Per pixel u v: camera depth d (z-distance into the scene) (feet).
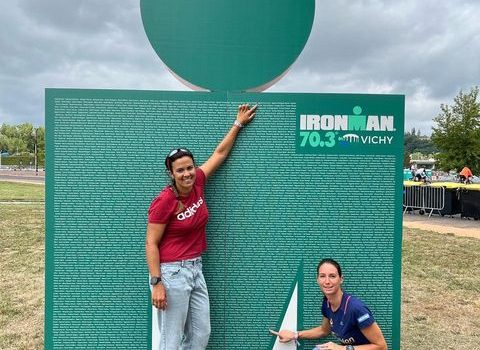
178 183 9.61
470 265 25.82
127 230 11.37
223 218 11.47
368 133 11.50
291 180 11.49
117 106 11.26
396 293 11.66
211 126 11.36
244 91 11.60
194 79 11.55
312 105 11.43
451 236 34.58
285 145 11.44
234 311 11.57
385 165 11.53
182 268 9.82
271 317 11.60
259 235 11.51
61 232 11.31
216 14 11.54
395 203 11.57
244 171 11.44
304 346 11.62
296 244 11.56
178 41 11.50
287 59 11.61
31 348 14.44
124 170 11.31
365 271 11.62
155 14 11.45
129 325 11.50
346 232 11.58
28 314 17.35
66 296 11.39
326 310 10.64
